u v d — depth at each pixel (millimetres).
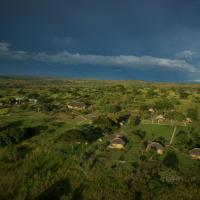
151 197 63094
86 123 125312
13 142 93625
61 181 70125
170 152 91812
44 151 87250
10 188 65750
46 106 159375
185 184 69062
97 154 87875
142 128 120938
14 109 155375
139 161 83188
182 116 132875
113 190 66125
